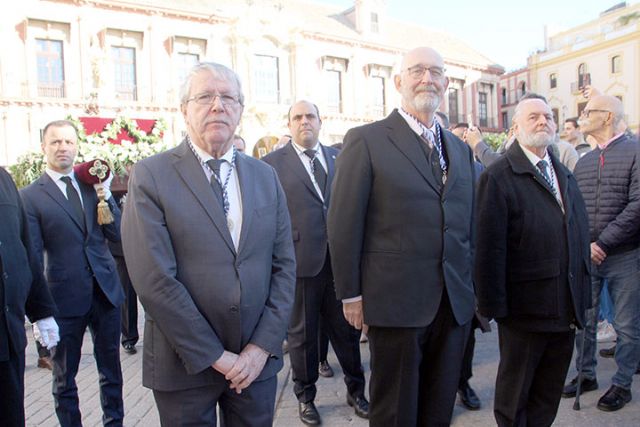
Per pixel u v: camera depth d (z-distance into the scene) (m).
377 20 30.09
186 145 2.27
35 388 4.53
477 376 4.39
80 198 3.55
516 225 2.88
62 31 21.45
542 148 2.96
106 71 22.12
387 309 2.54
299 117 3.96
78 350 3.38
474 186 2.82
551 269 2.82
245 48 25.17
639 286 3.61
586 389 3.93
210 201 2.16
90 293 3.39
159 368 2.11
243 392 2.18
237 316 2.12
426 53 2.62
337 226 2.62
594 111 3.84
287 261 2.40
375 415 2.66
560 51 29.55
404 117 2.69
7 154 20.25
